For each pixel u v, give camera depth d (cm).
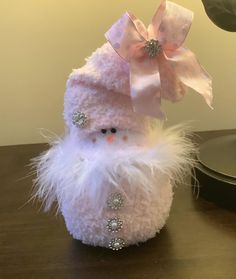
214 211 42
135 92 31
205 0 40
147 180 34
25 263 35
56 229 40
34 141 64
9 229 41
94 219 35
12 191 48
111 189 34
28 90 62
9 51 60
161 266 34
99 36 59
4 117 63
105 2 58
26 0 58
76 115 35
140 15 59
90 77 34
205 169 44
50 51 60
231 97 63
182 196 44
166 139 38
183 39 33
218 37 60
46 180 39
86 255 36
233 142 49
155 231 37
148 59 33
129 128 35
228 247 36
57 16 58
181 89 34
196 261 34
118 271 34
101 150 35
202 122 64
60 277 33
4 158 57
